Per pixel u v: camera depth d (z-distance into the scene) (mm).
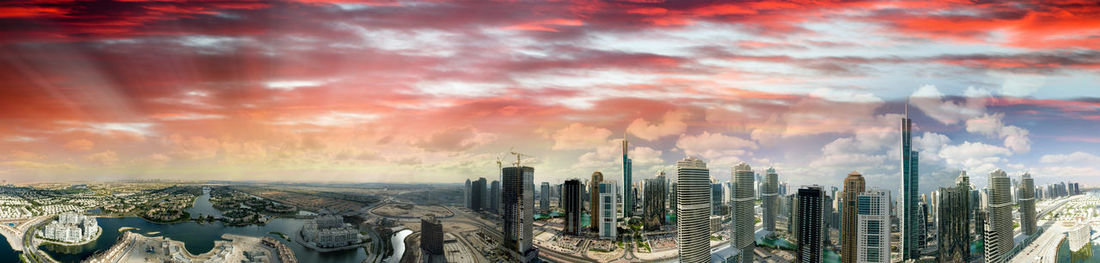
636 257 123688
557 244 136000
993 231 118688
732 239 120062
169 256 112062
